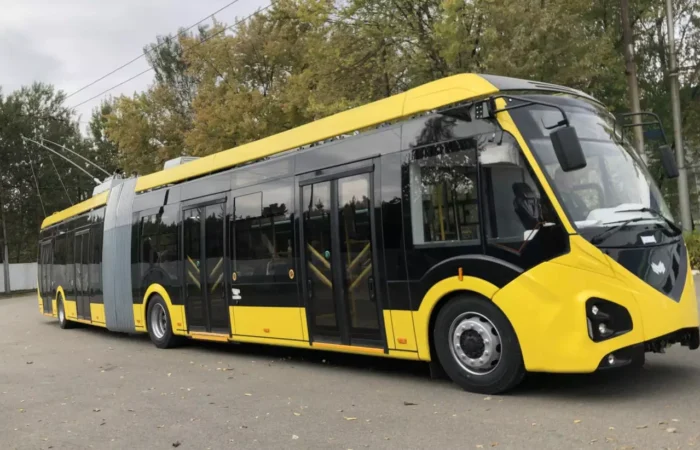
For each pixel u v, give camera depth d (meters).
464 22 16.91
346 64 19.55
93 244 15.09
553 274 5.77
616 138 6.70
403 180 7.09
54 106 44.78
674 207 21.48
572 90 7.02
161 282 11.97
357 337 7.61
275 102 24.83
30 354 12.29
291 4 25.98
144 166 32.72
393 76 19.73
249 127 24.61
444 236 6.63
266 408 6.62
